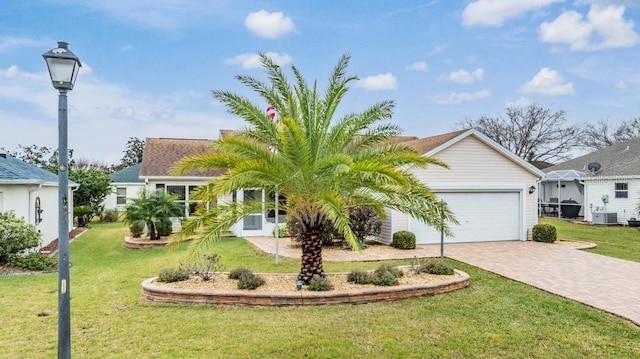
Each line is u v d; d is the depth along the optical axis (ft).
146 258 44.73
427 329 22.30
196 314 24.79
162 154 71.10
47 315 24.62
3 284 32.30
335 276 32.17
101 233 69.31
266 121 30.50
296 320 23.66
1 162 49.70
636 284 32.40
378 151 29.94
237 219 28.35
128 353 19.12
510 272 36.91
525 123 135.74
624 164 83.46
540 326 22.97
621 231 69.05
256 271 37.24
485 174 56.54
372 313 25.03
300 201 28.37
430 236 55.16
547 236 55.47
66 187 16.66
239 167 25.22
